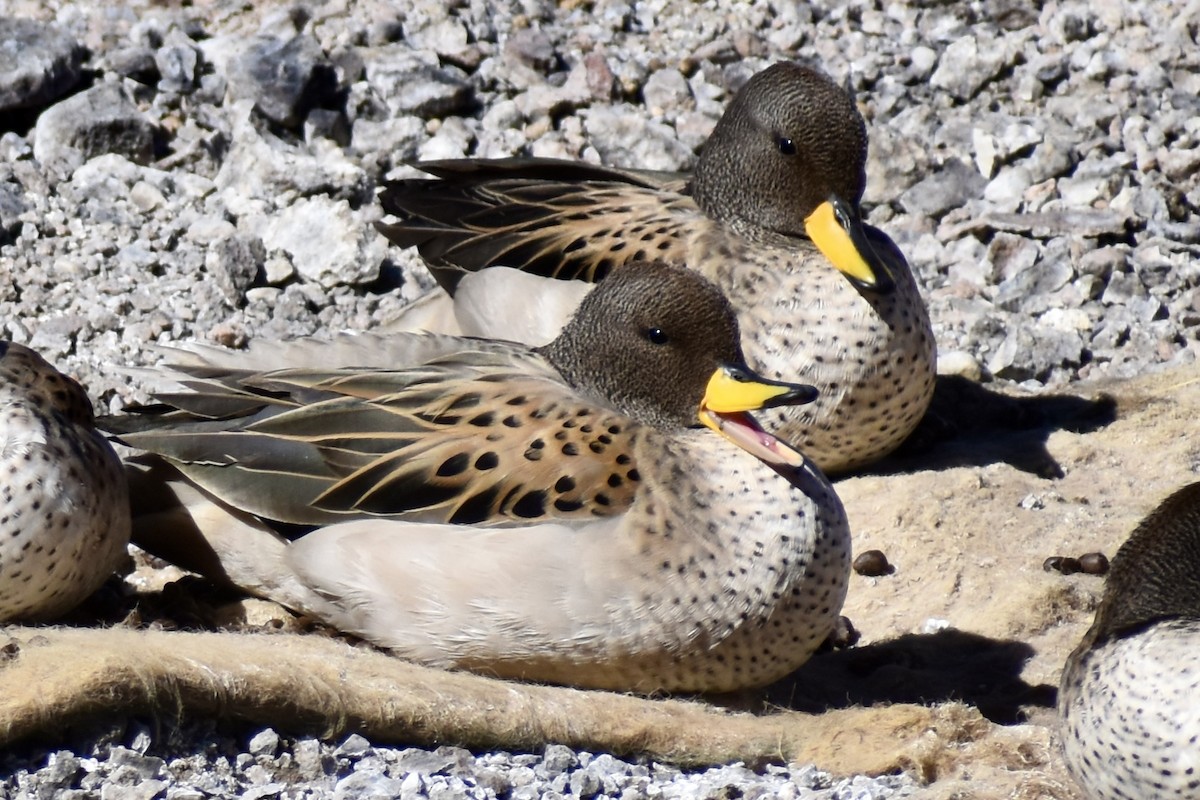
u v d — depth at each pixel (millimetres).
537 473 9383
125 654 8539
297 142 15680
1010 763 9070
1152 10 17594
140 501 10102
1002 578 11086
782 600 9297
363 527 9438
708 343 9750
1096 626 9070
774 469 9438
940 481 11945
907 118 16188
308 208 14359
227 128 15602
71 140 15086
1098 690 8688
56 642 8734
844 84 16516
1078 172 15531
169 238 14406
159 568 11000
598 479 9320
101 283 13867
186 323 13617
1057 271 14555
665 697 9555
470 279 12617
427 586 9258
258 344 11062
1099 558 11133
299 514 9602
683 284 9781
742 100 12359
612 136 15734
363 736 8836
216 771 8516
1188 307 14336
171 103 15727
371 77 16125
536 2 17266
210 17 16672
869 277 11633
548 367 10281
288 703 8680
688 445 9570
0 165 14867
